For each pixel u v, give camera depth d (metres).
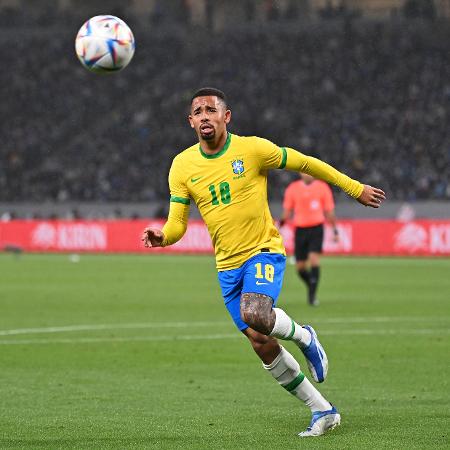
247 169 26.92
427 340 49.31
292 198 68.44
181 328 55.00
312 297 68.00
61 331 53.53
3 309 65.00
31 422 28.72
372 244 125.25
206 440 26.00
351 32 190.88
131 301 70.75
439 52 185.00
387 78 180.50
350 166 160.25
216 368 40.56
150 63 196.75
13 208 167.00
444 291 78.69
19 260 121.44
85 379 37.69
